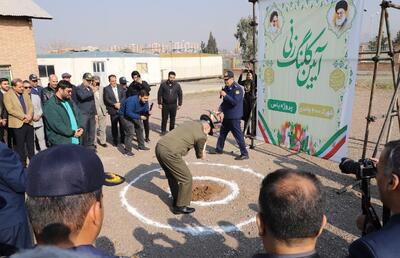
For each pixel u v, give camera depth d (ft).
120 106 26.66
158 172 21.01
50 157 3.74
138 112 24.63
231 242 12.97
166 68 125.39
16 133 21.18
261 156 24.03
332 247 12.40
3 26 40.22
